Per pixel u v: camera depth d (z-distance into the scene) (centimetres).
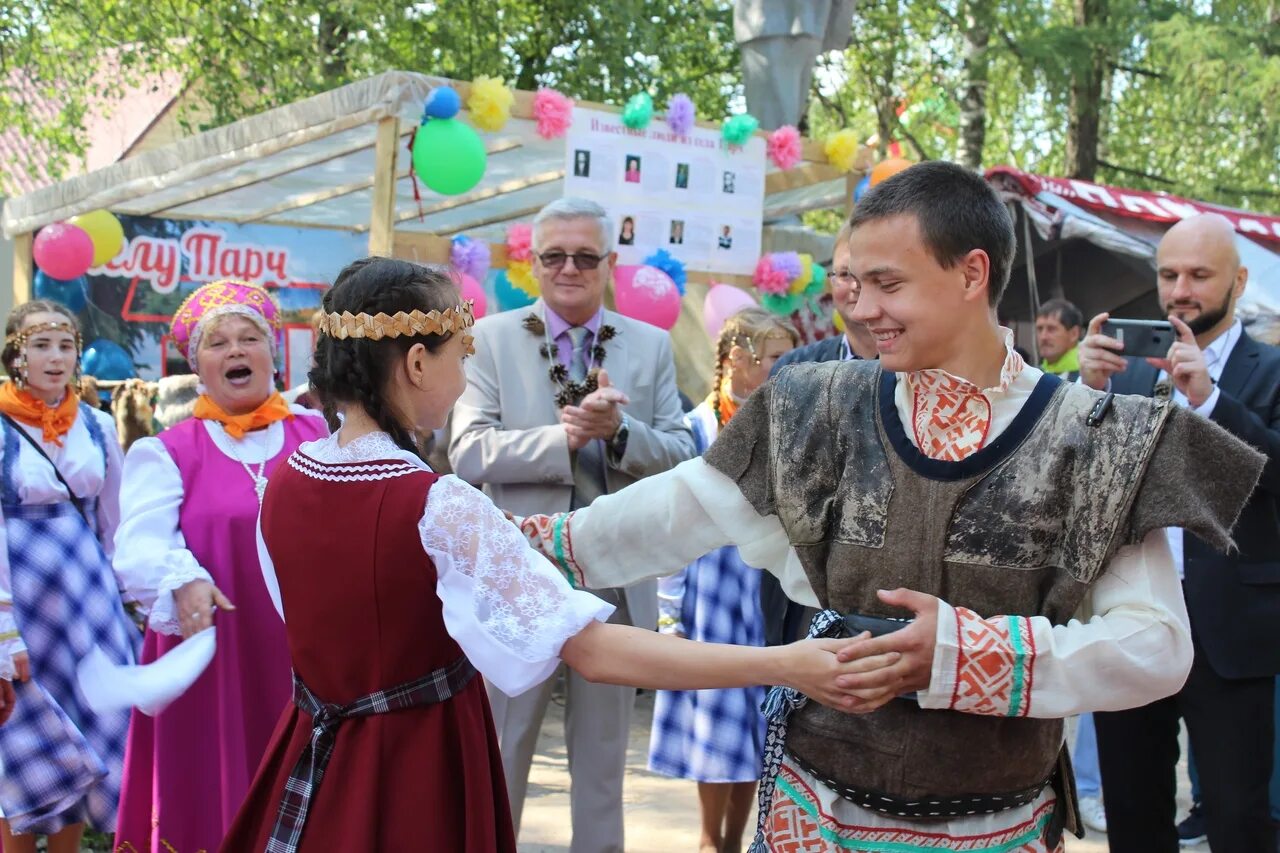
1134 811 296
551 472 321
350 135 596
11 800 333
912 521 180
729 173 558
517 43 1332
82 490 367
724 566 373
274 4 1244
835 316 635
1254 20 1348
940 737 180
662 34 1375
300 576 194
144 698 266
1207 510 169
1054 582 177
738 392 389
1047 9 1416
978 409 181
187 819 297
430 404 201
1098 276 790
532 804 440
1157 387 298
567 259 340
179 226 785
